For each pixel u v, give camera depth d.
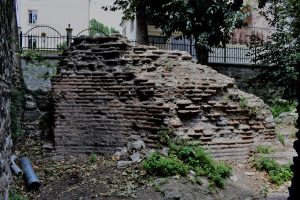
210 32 16.39
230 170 9.66
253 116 11.56
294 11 15.93
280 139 11.97
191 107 10.91
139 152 10.32
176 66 11.76
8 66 5.87
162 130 10.51
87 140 11.70
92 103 11.80
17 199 7.84
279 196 8.85
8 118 5.90
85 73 11.98
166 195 8.27
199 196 8.40
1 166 5.14
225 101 11.35
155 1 17.11
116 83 11.59
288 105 17.12
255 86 18.09
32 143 12.59
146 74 11.41
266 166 10.21
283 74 15.98
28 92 13.57
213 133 10.95
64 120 11.96
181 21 16.34
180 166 9.12
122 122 11.38
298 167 4.61
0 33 5.03
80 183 9.16
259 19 23.56
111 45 11.84
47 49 18.94
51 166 10.57
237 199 8.63
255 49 17.45
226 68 18.25
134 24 28.36
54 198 8.49
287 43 15.98
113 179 9.14
